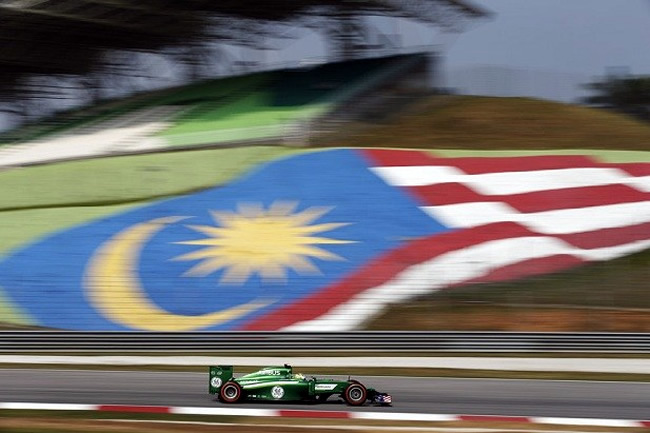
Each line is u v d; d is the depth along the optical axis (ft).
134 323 195.31
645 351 174.29
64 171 261.03
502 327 188.55
